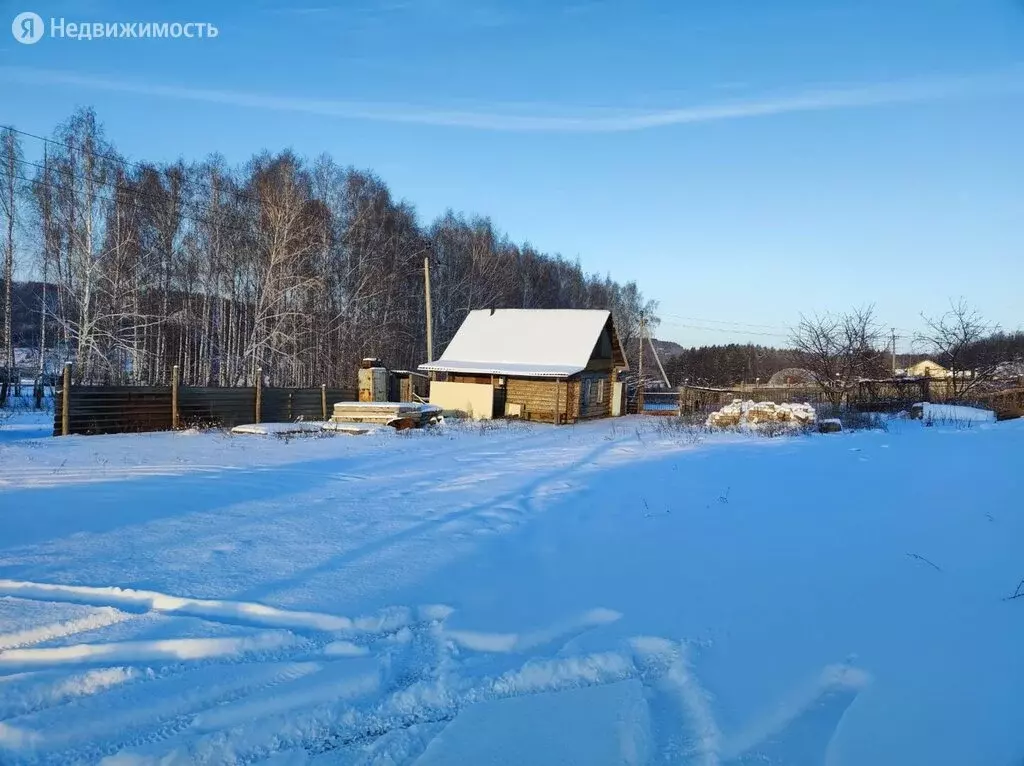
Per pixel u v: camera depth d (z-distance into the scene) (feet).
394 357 118.11
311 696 11.03
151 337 91.45
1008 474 28.45
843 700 10.69
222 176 99.50
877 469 32.50
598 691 11.40
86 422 55.72
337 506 26.22
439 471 36.86
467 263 145.48
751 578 16.84
